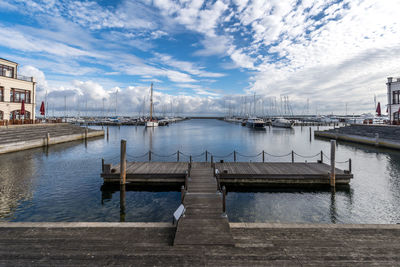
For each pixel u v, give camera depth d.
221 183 15.30
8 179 16.41
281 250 5.46
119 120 105.06
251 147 34.94
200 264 4.91
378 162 22.89
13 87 36.31
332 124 99.62
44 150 29.47
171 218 10.50
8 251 5.38
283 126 83.25
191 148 34.00
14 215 10.48
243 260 5.06
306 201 12.68
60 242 5.78
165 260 5.05
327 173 15.29
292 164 18.44
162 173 15.29
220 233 6.17
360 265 4.92
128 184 15.16
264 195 13.70
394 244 5.74
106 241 5.85
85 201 12.48
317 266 4.87
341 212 11.20
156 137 50.59
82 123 96.69
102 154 27.48
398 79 40.59
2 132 28.48
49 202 12.20
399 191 14.09
